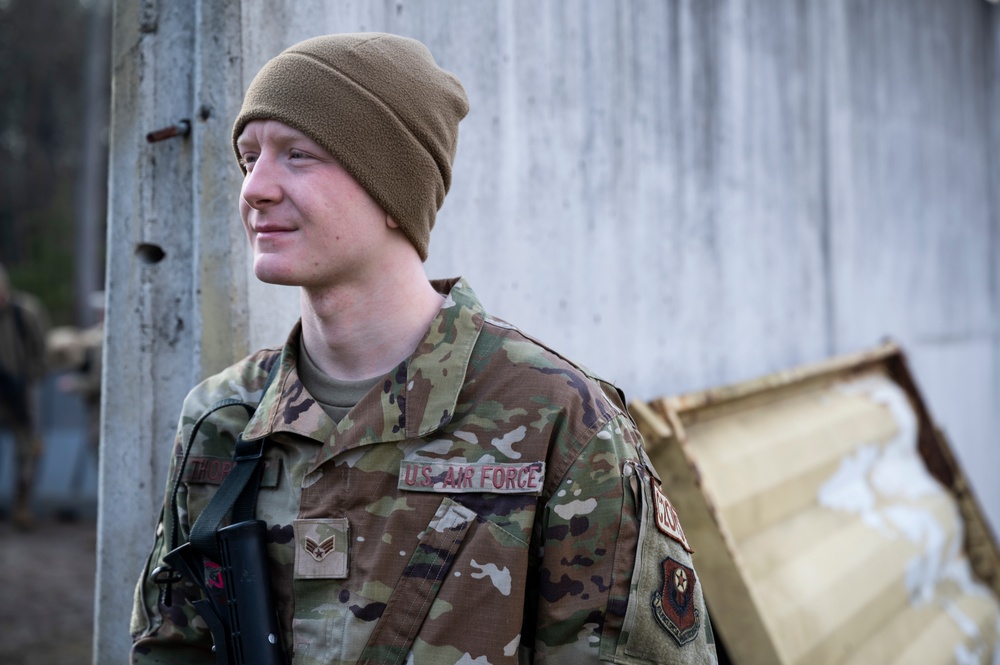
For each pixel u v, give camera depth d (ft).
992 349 19.71
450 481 4.12
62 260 64.34
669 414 8.32
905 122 15.69
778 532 9.64
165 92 6.34
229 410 4.64
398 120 4.17
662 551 4.22
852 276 13.76
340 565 4.13
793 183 12.22
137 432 6.46
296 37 6.26
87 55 62.08
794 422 11.07
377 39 4.27
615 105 9.03
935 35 16.93
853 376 13.43
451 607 3.99
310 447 4.33
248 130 4.26
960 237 18.12
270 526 4.31
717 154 10.59
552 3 8.28
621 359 9.05
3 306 23.41
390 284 4.35
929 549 11.91
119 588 6.52
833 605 9.35
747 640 7.87
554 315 8.23
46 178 70.44
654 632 4.10
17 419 23.84
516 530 4.05
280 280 4.17
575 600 4.07
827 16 13.12
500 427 4.17
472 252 7.41
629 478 4.20
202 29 6.04
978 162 19.04
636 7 9.34
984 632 12.12
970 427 18.31
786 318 12.01
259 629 4.12
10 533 23.91
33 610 17.33
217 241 6.05
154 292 6.41
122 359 6.52
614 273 8.99
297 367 4.60
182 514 4.62
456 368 4.27
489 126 7.57
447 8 7.21
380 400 4.24
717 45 10.62
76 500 25.86
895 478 12.67
